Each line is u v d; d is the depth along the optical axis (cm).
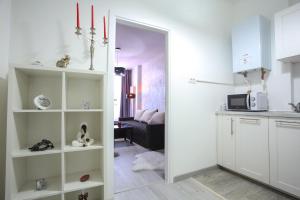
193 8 245
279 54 206
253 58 233
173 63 224
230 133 238
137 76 632
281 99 228
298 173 164
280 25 206
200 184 211
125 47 414
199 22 251
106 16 180
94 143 156
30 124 147
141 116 510
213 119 262
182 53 233
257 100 223
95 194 169
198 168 242
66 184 140
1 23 131
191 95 240
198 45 249
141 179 226
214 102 264
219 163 256
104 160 147
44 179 141
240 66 252
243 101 238
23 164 139
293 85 220
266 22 237
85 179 147
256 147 203
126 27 302
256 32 230
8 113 117
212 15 266
